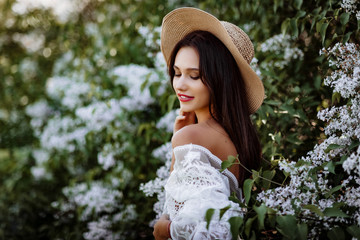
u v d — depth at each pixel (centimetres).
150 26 271
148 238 232
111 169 273
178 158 124
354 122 127
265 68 195
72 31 340
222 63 129
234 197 118
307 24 189
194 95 131
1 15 380
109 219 238
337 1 168
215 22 129
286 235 106
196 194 116
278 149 184
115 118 249
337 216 113
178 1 274
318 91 183
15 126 388
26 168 342
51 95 346
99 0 328
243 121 133
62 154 302
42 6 373
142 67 240
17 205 314
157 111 249
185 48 130
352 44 139
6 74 396
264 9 211
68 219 276
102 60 304
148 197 230
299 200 120
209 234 115
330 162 126
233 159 119
